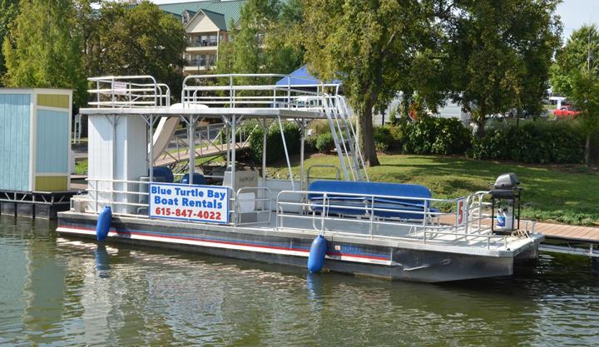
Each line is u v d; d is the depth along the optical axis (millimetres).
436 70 26016
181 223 15758
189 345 9945
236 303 12039
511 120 32000
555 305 12461
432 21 25656
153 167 18000
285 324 10938
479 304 12375
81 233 17500
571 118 30016
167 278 13711
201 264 14844
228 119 16438
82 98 42812
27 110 21812
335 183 16047
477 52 23938
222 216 15281
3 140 22250
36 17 41969
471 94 27250
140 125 17188
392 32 24000
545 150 27906
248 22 43250
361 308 11875
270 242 14656
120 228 16719
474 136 29875
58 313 11414
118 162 17047
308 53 26750
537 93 27141
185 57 72312
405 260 13477
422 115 31281
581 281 14398
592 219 19750
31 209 21781
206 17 71125
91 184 17453
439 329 10875
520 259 15312
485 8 23703
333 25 24984
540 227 17828
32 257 15539
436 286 13352
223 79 47000
